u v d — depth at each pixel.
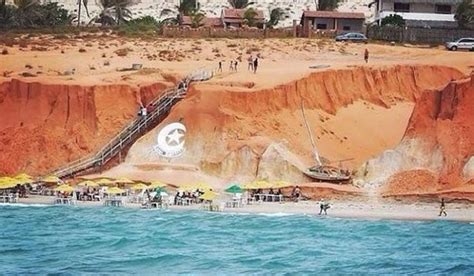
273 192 117.31
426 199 113.88
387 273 76.25
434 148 120.31
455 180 116.69
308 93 137.75
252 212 109.69
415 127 122.62
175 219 104.19
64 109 136.50
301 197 116.75
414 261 81.25
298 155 128.62
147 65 156.62
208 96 132.62
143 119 132.75
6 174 130.12
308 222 102.81
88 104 136.62
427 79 147.00
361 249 86.75
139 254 82.94
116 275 74.38
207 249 85.81
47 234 93.62
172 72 145.62
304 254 83.88
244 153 124.69
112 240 90.06
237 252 84.56
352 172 123.75
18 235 93.06
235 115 130.75
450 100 123.44
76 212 109.44
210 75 144.62
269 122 131.50
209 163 125.00
